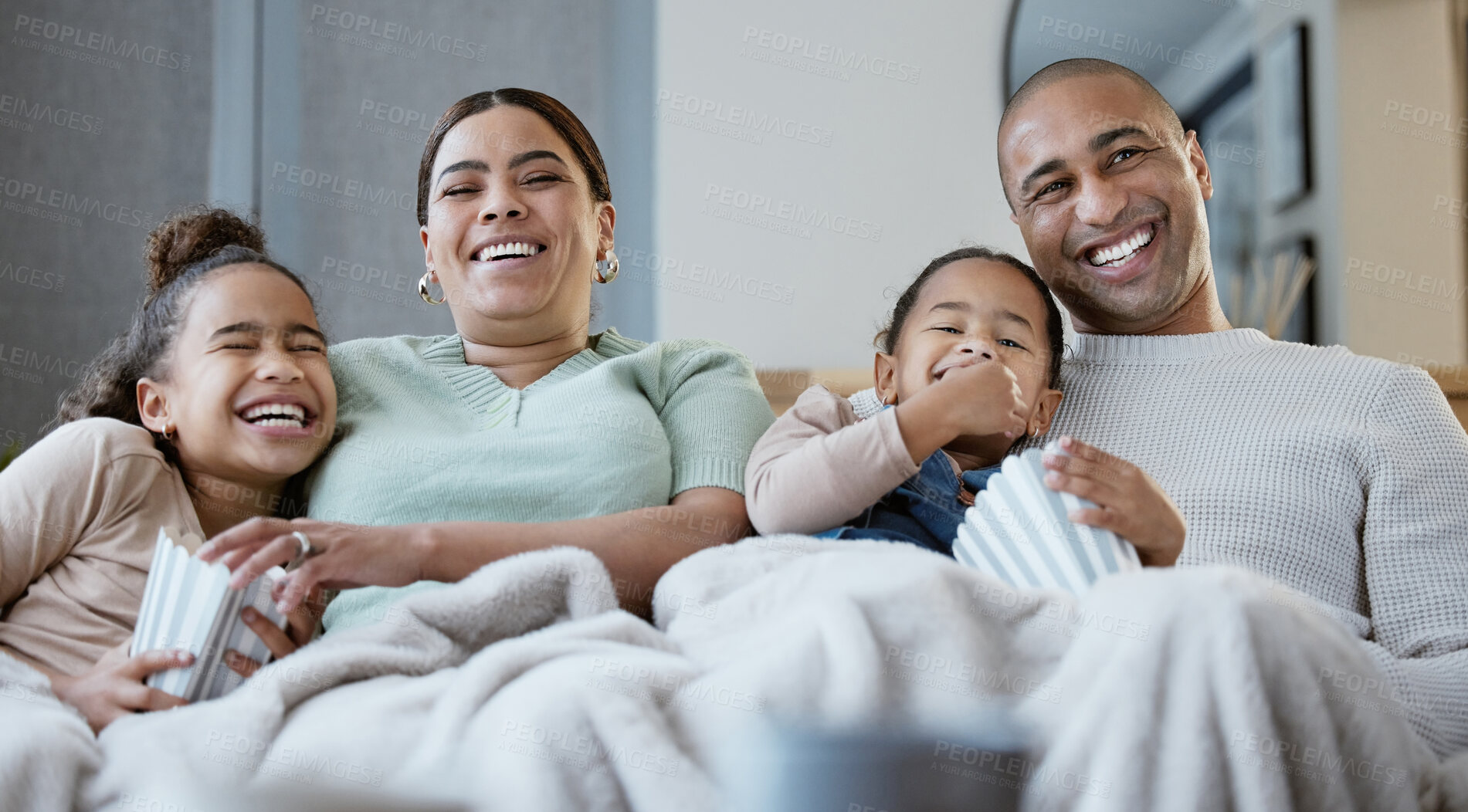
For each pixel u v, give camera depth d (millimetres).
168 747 777
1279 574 1170
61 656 982
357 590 1089
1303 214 2742
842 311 2699
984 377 1092
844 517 1080
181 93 2623
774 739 782
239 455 1111
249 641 919
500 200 1269
